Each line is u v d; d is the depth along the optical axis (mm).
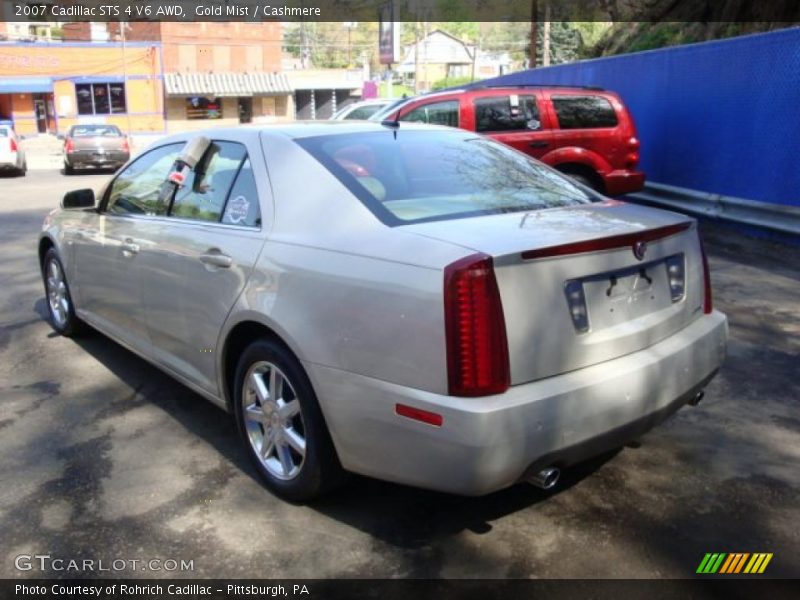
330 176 3250
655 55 11000
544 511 3213
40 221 12258
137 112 45281
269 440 3357
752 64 8867
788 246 8320
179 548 2984
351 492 3387
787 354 5105
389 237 2863
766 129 8711
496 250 2602
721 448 3777
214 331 3535
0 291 7367
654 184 11219
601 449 2857
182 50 46062
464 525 3121
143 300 4180
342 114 14336
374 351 2736
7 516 3225
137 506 3297
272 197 3385
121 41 44500
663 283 3152
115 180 4828
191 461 3723
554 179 3850
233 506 3289
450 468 2580
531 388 2631
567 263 2740
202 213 3807
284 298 3072
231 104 48094
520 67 65312
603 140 9656
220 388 3637
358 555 2928
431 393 2598
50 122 44094
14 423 4203
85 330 5719
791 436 3904
